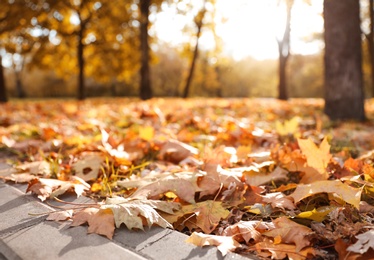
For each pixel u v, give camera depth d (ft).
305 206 2.76
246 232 2.35
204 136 5.30
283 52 23.62
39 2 19.70
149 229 2.43
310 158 3.18
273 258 2.18
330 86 8.29
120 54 24.97
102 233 2.34
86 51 25.94
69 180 3.39
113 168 3.73
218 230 2.51
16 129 6.74
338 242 2.17
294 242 2.29
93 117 8.77
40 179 3.16
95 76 27.73
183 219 2.62
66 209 2.74
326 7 8.25
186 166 3.68
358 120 8.02
